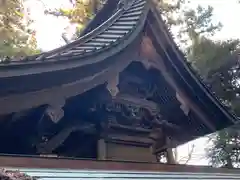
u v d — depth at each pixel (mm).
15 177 3023
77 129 6176
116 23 6887
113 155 6531
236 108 16875
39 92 5223
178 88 7008
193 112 7391
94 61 5691
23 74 4855
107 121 6391
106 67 5906
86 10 16312
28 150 5906
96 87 5988
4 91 4898
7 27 12953
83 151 6461
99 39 6582
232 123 7688
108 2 8070
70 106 5988
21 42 13172
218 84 17266
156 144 7512
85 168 4773
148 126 7168
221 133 16547
